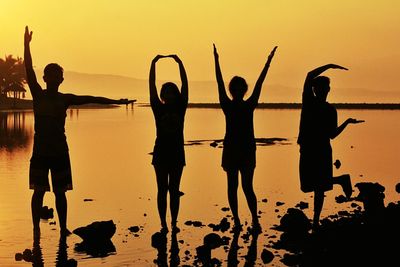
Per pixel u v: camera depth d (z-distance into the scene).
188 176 15.05
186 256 7.95
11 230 9.19
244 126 9.30
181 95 9.35
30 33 8.96
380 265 7.41
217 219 9.96
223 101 9.38
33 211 8.93
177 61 9.52
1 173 15.22
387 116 56.94
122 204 11.19
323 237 8.50
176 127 9.23
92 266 7.55
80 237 8.72
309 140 9.20
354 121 9.24
